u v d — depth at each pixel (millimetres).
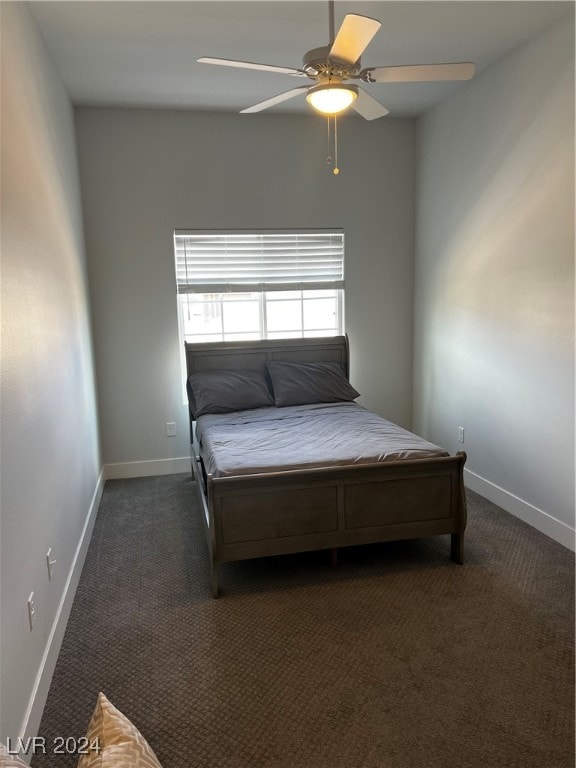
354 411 4008
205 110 4254
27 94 2453
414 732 1820
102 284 4320
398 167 4668
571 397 3000
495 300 3641
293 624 2451
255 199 4457
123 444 4539
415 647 2258
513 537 3248
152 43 3064
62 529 2553
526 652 2207
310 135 4477
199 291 4492
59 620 2336
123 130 4188
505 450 3625
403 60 3424
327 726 1855
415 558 3035
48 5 2602
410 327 4902
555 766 1681
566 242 2969
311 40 3076
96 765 992
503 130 3447
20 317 2002
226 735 1830
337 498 2791
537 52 3100
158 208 4324
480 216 3760
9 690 1618
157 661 2221
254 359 4531
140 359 4469
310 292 4766
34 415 2121
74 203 3717
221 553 2701
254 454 2971
